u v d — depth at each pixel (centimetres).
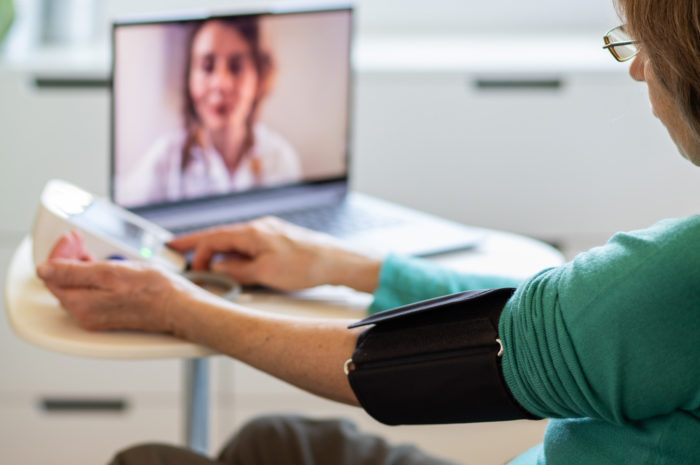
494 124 199
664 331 66
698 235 66
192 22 119
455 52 207
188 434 128
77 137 195
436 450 206
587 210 204
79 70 191
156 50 117
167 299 92
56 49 205
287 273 104
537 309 70
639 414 69
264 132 128
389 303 100
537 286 72
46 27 206
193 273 106
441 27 228
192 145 122
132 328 94
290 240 105
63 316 97
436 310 77
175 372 203
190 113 121
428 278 100
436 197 203
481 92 197
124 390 203
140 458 101
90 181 197
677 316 66
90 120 194
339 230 123
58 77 192
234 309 90
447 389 75
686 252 66
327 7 129
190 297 92
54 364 202
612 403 68
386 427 205
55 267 93
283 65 127
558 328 68
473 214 204
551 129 200
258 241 105
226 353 89
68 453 206
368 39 221
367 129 199
